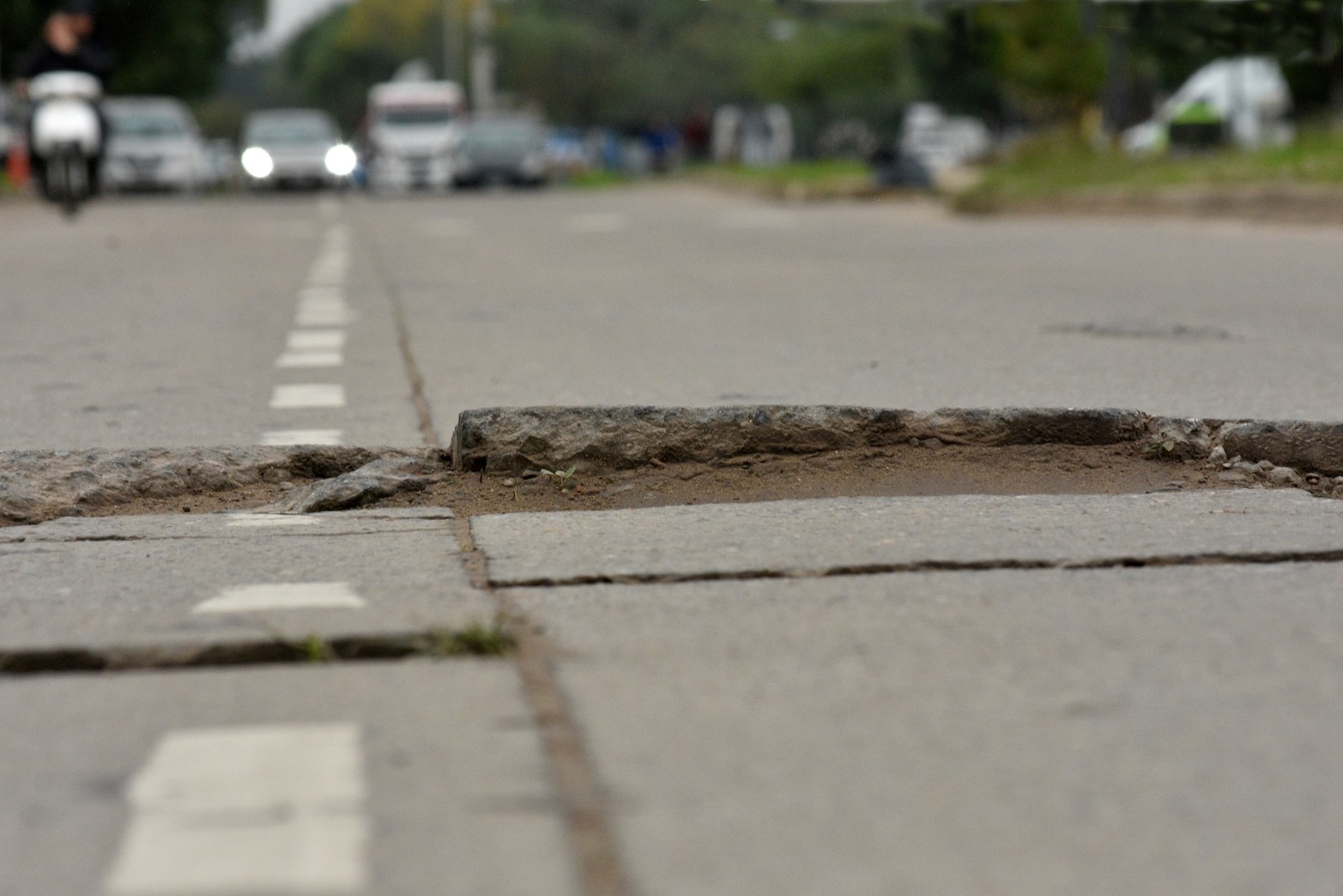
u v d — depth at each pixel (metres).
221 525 8.33
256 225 41.06
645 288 22.08
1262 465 9.48
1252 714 5.34
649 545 7.66
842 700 5.48
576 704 5.46
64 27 39.47
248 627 6.25
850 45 139.62
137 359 15.05
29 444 10.60
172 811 4.55
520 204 54.25
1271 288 20.66
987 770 4.88
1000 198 42.28
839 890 4.10
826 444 9.57
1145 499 8.60
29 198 55.31
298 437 10.61
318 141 77.88
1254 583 6.96
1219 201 34.44
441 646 6.05
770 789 4.73
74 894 4.07
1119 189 38.78
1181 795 4.70
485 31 141.00
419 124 81.12
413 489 9.15
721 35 198.50
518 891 4.07
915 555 7.38
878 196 55.66
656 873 4.18
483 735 5.14
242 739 5.12
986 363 14.02
